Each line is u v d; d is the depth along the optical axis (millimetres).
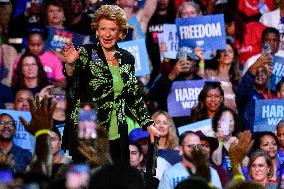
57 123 17172
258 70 19219
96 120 10266
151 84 19344
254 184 8508
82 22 19984
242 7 21266
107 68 10797
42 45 19219
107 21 10695
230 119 17828
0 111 16000
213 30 19047
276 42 20391
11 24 19812
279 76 19719
